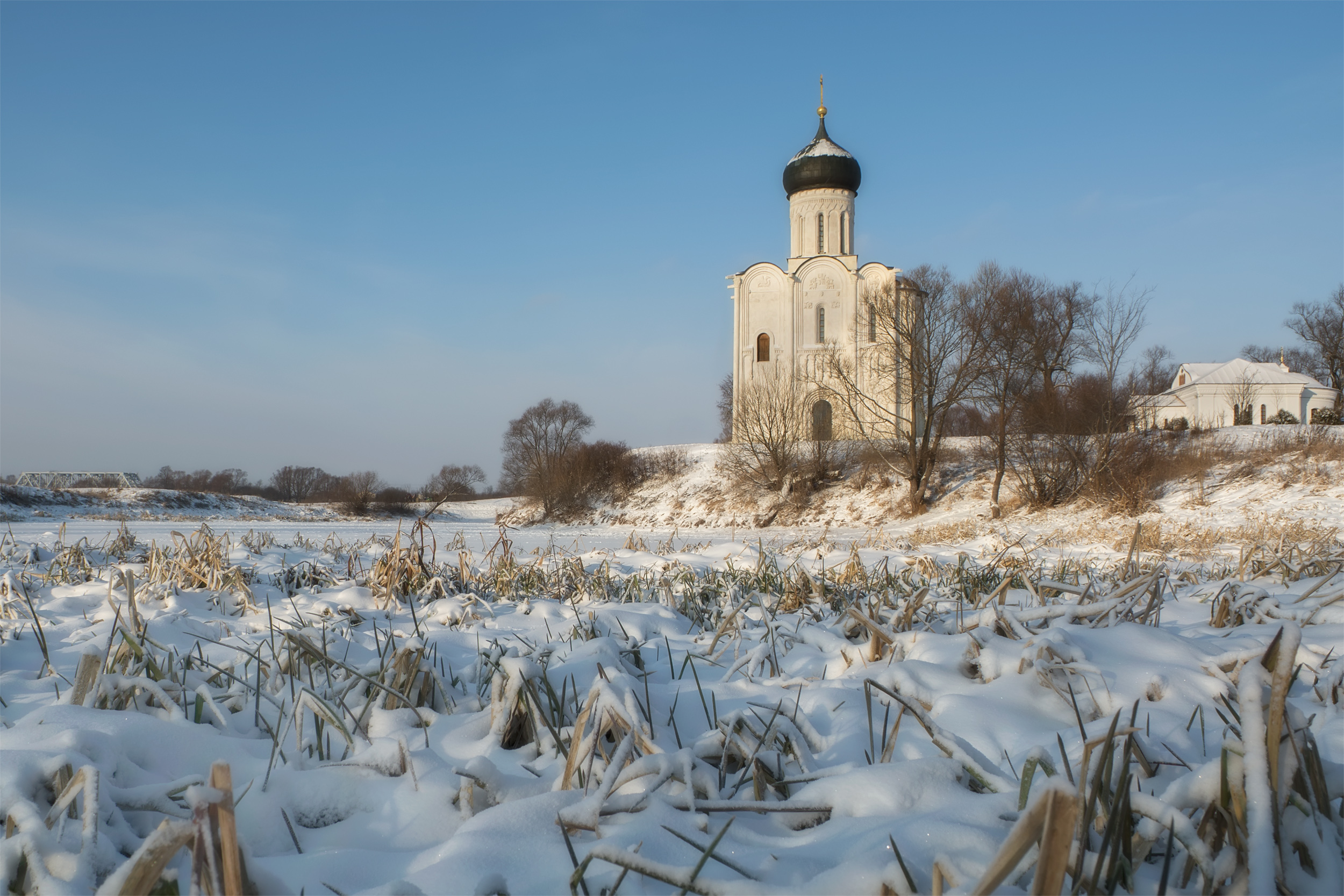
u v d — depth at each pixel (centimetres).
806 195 5644
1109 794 196
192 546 793
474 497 8294
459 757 278
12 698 346
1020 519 3078
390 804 236
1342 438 3158
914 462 3684
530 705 284
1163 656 337
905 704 254
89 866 187
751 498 4384
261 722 305
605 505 5050
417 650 330
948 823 194
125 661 344
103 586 656
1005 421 3350
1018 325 3338
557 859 196
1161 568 404
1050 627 380
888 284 3872
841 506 4034
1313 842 178
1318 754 193
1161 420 6525
